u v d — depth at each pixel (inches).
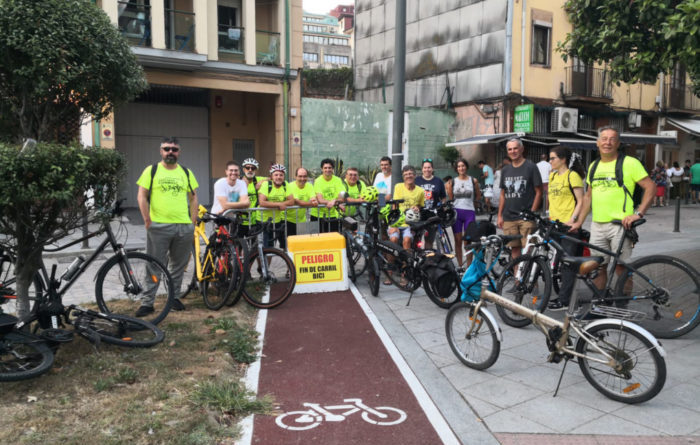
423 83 845.8
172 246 227.1
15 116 206.8
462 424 134.3
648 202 196.2
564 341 156.1
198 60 606.9
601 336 148.6
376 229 273.6
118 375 154.3
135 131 716.0
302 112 701.9
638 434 128.4
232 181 290.2
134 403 138.3
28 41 167.3
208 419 131.8
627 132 848.3
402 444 125.2
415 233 267.6
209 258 242.4
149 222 216.8
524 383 159.9
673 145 894.4
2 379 140.0
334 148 719.7
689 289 191.2
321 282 274.1
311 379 162.7
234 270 229.0
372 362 177.0
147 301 214.7
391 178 331.0
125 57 195.9
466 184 307.6
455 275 231.6
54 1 175.2
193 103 757.3
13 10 166.2
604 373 150.3
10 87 191.0
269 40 682.8
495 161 738.2
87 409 135.1
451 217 290.0
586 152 796.6
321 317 228.5
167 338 191.6
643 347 141.6
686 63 249.0
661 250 381.1
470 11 759.7
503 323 220.2
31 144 148.9
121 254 205.5
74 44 177.9
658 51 267.7
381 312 236.1
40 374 146.5
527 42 722.8
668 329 197.5
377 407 144.0
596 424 133.6
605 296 203.0
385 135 748.0
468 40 765.9
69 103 208.4
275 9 689.6
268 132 772.6
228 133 778.8
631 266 199.0
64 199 149.8
